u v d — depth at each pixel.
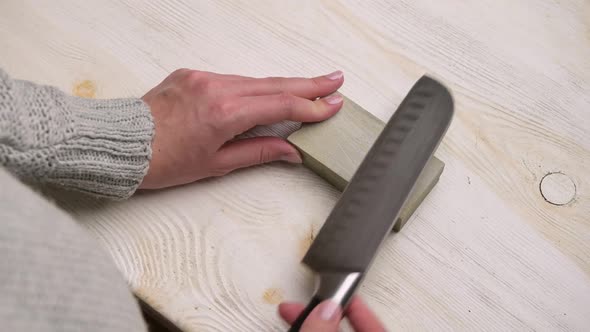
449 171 0.68
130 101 0.65
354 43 0.76
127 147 0.62
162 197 0.68
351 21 0.77
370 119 0.68
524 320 0.61
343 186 0.66
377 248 0.54
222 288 0.63
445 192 0.67
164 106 0.66
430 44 0.75
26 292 0.34
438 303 0.62
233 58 0.75
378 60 0.75
